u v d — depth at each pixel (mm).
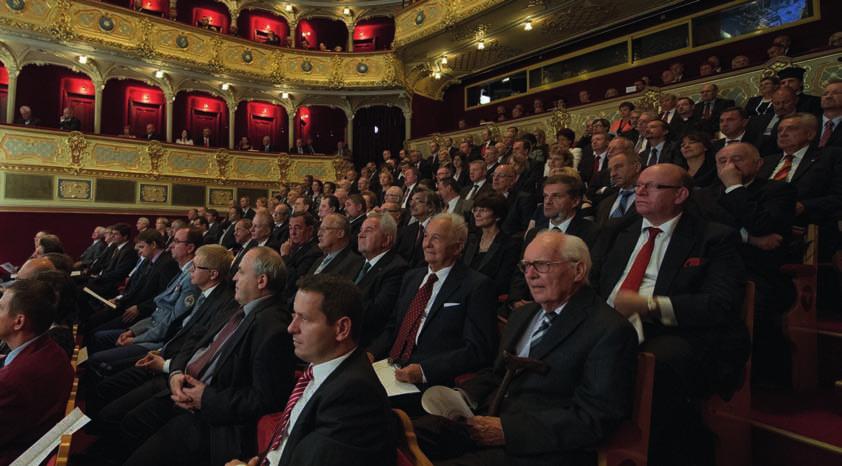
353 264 3502
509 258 3281
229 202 12461
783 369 2543
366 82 13094
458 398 1618
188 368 2486
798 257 2807
